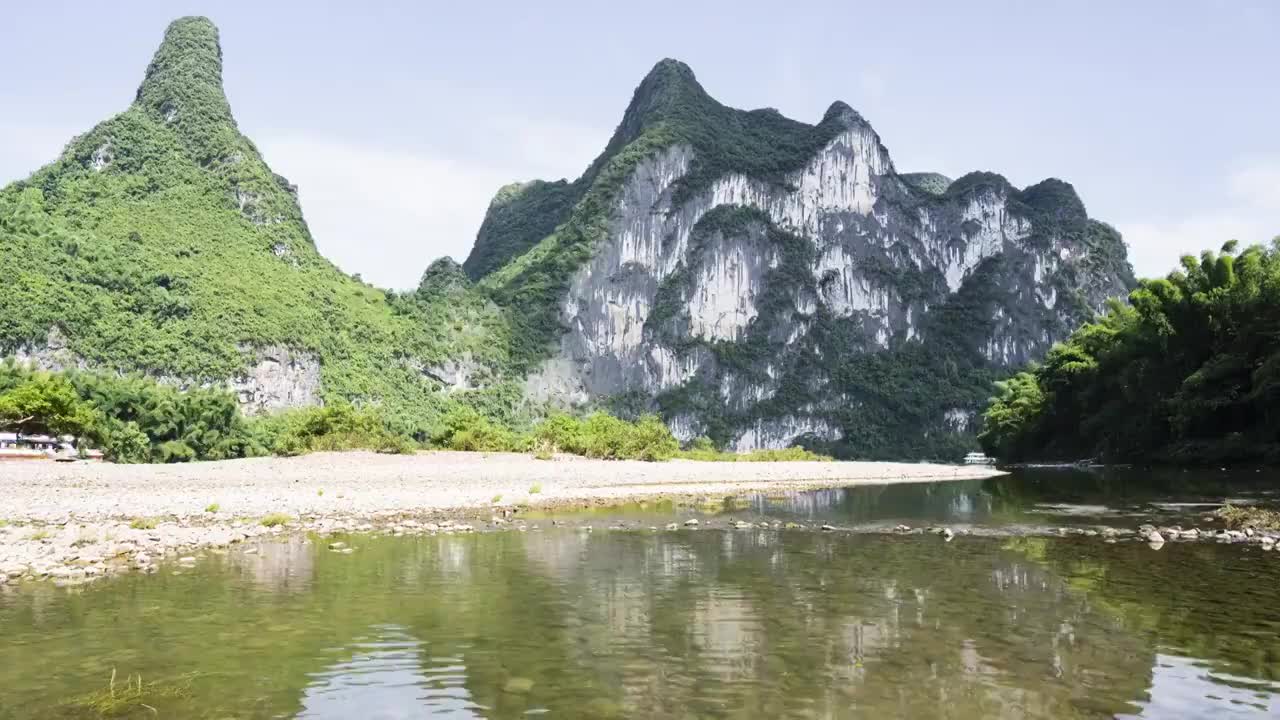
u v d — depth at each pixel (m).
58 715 7.60
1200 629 10.76
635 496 33.62
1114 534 20.94
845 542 19.50
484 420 78.81
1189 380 47.00
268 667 9.07
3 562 15.04
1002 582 14.14
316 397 132.00
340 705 7.87
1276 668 9.06
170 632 10.55
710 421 196.25
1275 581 14.16
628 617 11.46
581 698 8.08
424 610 11.84
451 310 176.75
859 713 7.65
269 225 154.75
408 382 150.00
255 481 33.75
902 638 10.32
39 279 112.44
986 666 9.12
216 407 68.38
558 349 183.38
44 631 10.58
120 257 125.06
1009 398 100.25
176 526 20.17
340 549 17.67
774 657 9.49
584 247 195.88
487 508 26.75
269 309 134.88
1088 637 10.37
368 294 166.62
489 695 8.19
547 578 14.43
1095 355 69.44
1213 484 38.16
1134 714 7.66
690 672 8.91
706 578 14.50
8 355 103.62
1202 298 48.41
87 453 47.53
